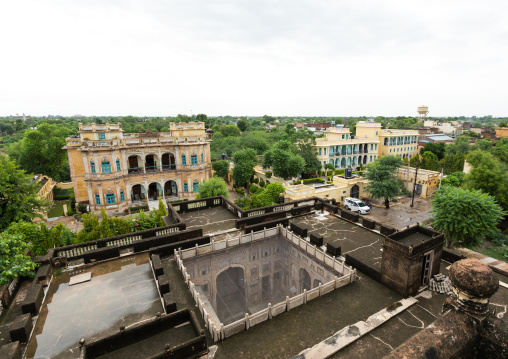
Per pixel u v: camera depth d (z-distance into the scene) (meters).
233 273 29.56
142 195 58.97
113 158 49.69
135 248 21.98
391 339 13.74
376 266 19.62
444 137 116.81
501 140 81.06
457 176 58.53
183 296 17.05
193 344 11.40
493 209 27.25
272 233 26.06
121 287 18.06
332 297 16.84
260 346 13.54
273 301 27.80
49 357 12.98
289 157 64.00
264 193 47.22
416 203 55.25
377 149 90.94
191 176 57.59
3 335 14.30
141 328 12.23
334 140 83.25
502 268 20.91
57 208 57.75
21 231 28.17
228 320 26.58
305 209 30.17
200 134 61.94
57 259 19.77
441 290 16.86
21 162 68.94
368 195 56.09
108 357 11.57
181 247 22.53
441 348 3.71
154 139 54.34
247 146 93.38
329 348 13.15
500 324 3.97
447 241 30.39
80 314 15.67
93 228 30.41
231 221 29.30
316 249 21.72
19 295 17.19
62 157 70.44
